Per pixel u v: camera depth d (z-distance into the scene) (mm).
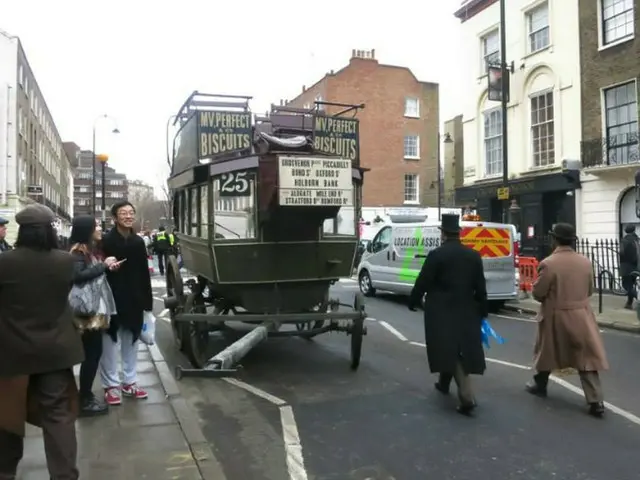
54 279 3461
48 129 51844
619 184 16172
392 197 37844
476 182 21953
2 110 32688
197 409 5582
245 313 7680
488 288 12789
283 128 7742
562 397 6195
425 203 38656
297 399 6133
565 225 6027
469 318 5715
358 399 6133
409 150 38656
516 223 20000
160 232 20703
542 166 18906
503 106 16328
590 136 17172
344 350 8742
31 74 40656
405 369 7504
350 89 37312
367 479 4137
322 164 6707
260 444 4754
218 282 6883
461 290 5727
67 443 3389
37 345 3340
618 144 16297
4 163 32594
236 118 7188
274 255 7078
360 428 5211
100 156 25453
